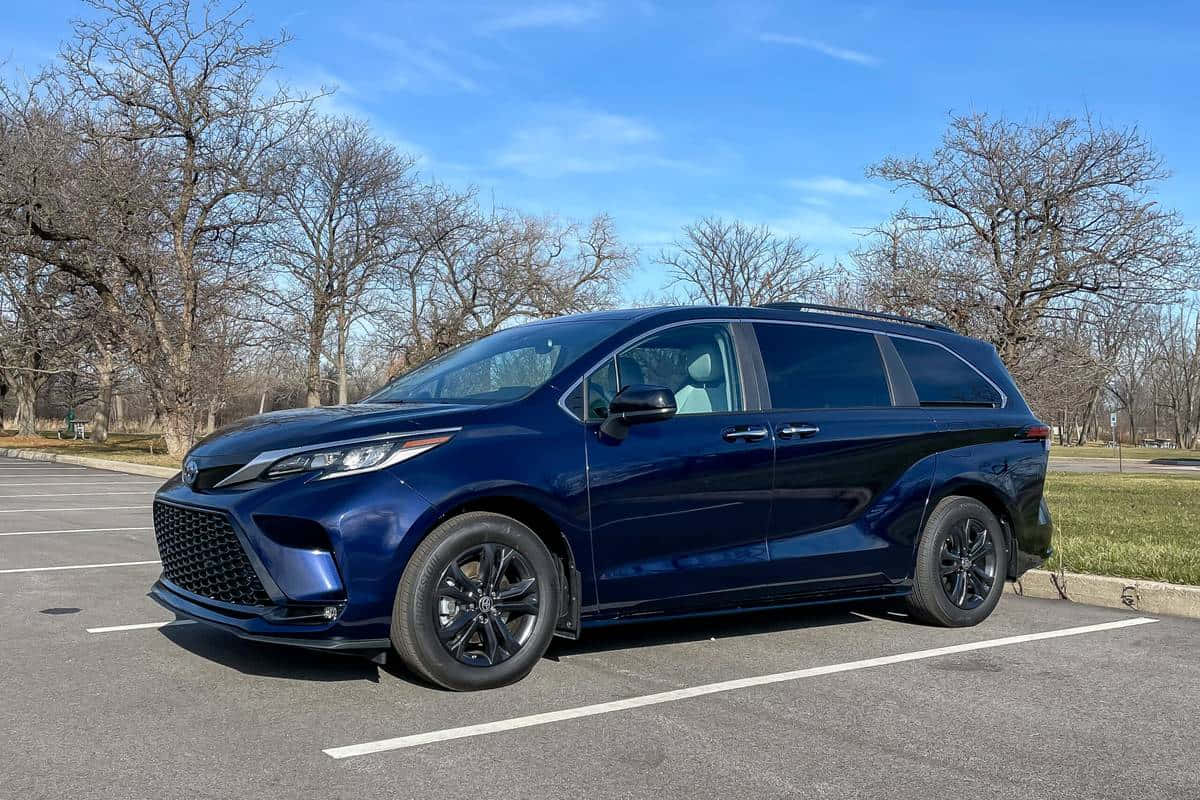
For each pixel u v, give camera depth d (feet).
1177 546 28.45
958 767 12.28
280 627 14.11
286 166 100.73
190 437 92.48
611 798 11.07
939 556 20.31
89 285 94.53
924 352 21.43
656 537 16.83
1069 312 62.08
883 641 19.19
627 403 16.16
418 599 14.49
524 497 15.43
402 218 135.44
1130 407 256.93
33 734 12.91
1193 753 12.94
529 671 15.64
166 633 18.67
